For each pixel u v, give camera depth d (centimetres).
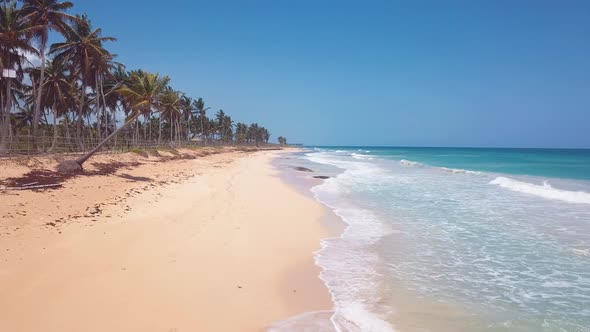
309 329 621
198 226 1244
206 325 625
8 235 1005
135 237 1078
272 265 918
